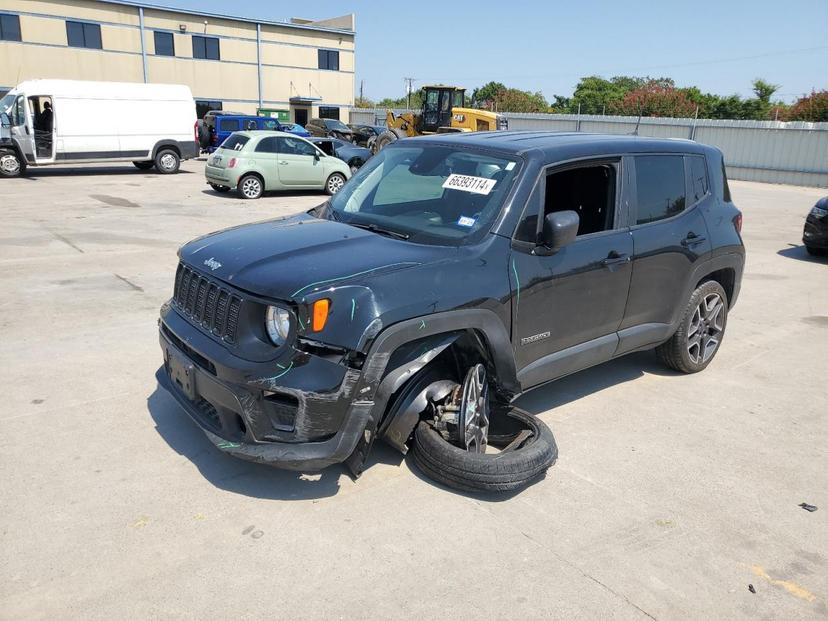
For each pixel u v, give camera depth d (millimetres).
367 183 4340
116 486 3367
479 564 2918
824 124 25625
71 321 5957
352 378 2982
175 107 20062
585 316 4078
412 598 2686
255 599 2637
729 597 2793
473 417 3539
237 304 3137
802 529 3320
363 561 2896
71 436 3854
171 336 3664
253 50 44562
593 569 2926
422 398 3402
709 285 5227
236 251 3457
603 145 4230
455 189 3869
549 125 36156
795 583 2906
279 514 3205
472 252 3467
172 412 4207
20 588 2631
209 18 42344
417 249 3451
